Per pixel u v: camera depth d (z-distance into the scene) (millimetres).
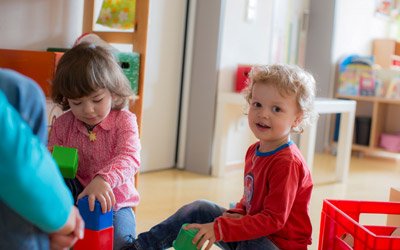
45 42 1870
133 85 1707
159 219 1724
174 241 1071
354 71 3604
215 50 2504
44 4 1846
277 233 1090
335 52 3682
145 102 2406
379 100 3494
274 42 3070
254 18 2777
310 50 3680
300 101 1099
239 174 2627
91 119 1154
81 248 929
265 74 1104
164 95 2514
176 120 2617
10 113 581
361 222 1863
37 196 593
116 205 1206
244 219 1023
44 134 657
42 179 596
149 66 2395
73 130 1245
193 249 1009
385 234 1292
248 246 1080
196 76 2566
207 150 2545
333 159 3393
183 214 1194
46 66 1546
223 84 2570
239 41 2672
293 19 3375
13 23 1755
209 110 2531
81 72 1080
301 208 1100
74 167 1082
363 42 4062
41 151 609
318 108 2383
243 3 2660
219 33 2494
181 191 2160
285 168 1048
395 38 4559
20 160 571
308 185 1106
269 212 1022
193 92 2582
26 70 1573
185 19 2559
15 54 1587
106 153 1221
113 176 1043
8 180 571
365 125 3668
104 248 940
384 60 4156
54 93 1152
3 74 621
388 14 4375
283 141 1108
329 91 3658
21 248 628
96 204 928
